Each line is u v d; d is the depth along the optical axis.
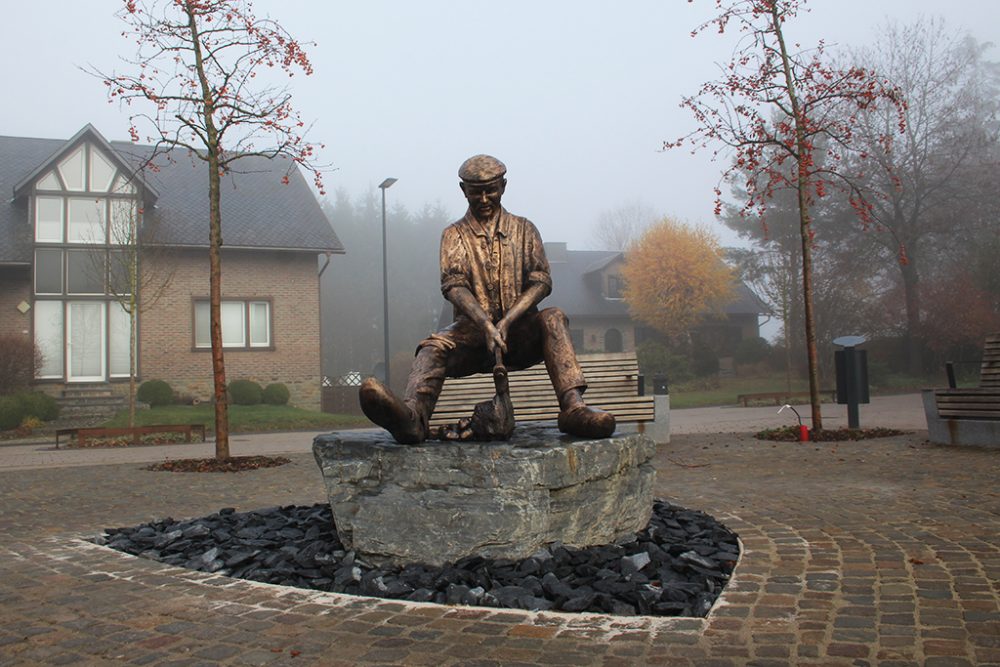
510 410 4.73
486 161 4.92
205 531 5.39
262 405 25.56
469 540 4.20
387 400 4.12
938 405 10.56
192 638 3.31
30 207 25.02
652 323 40.50
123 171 25.56
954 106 33.78
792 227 36.69
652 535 4.98
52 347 25.09
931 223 34.06
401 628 3.37
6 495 8.57
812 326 12.64
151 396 24.47
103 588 4.16
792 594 3.76
